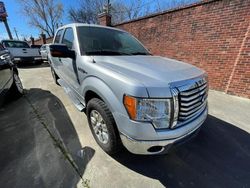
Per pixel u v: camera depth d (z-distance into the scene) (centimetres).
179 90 169
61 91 481
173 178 200
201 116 210
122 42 317
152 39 707
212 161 230
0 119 320
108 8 1384
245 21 436
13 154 229
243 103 427
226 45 482
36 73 749
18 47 934
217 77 518
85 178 193
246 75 450
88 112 244
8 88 349
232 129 308
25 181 188
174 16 605
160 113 162
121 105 172
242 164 228
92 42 280
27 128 290
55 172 200
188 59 591
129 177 198
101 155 228
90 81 219
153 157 231
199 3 523
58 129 287
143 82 164
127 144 178
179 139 177
